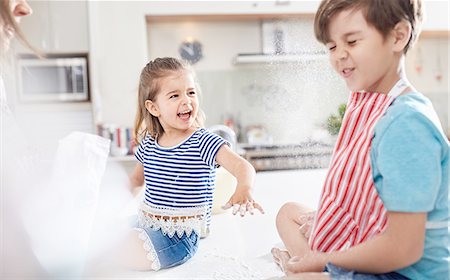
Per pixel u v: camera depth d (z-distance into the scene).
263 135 3.73
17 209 0.76
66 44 3.24
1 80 0.94
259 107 3.90
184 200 1.16
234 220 1.34
